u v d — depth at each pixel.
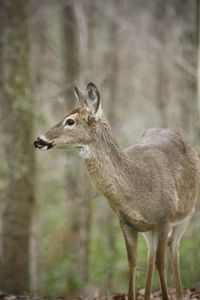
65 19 17.80
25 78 15.59
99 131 9.31
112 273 16.81
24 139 15.60
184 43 18.64
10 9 15.84
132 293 9.63
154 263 9.79
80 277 17.08
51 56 19.67
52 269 18.25
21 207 15.67
